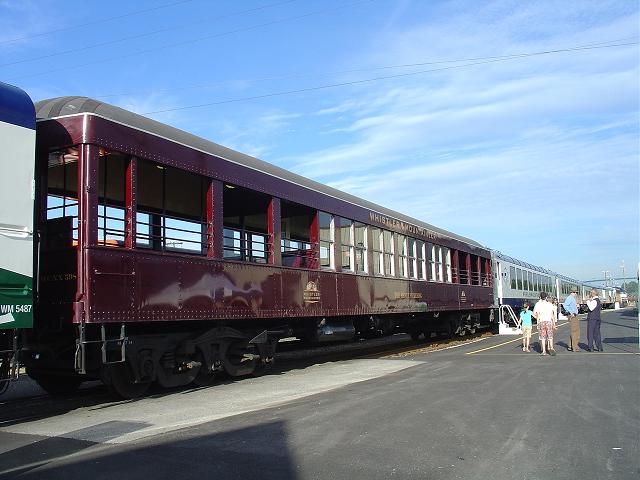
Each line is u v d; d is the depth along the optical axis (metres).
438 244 20.67
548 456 5.34
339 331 14.28
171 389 9.91
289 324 12.75
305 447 5.77
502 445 5.74
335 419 7.04
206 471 5.04
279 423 6.88
